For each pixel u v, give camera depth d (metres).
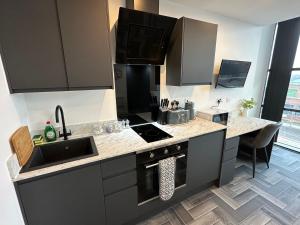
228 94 2.83
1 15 1.01
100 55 1.31
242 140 2.46
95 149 1.33
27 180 1.02
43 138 1.51
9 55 1.06
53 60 1.18
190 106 2.16
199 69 1.92
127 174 1.36
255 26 2.77
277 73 3.11
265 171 2.49
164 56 1.90
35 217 1.10
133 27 1.51
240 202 1.87
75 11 1.16
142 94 1.99
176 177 1.73
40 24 1.10
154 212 1.70
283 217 1.67
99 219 1.34
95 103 1.74
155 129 1.85
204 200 1.90
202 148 1.81
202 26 1.79
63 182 1.13
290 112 3.20
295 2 1.88
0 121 0.92
